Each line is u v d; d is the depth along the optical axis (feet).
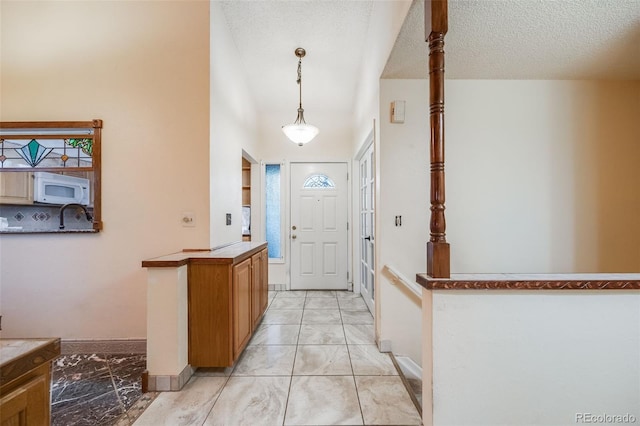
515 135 8.34
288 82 12.19
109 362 7.19
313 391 5.93
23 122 7.63
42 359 2.51
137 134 7.68
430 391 4.25
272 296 13.15
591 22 5.77
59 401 5.66
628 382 4.16
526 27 5.94
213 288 6.44
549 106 8.34
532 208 8.34
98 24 7.69
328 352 7.66
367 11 8.96
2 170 7.57
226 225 9.05
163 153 7.69
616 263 8.34
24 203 7.82
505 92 8.32
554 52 6.88
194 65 7.72
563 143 8.35
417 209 7.87
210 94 7.75
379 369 6.80
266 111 14.05
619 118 8.42
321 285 14.21
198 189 7.70
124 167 7.65
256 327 9.02
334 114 14.14
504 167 8.34
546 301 4.18
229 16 9.01
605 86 8.38
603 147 8.41
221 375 6.54
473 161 8.30
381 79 7.90
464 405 4.23
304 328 9.33
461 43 6.48
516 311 4.18
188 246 7.69
